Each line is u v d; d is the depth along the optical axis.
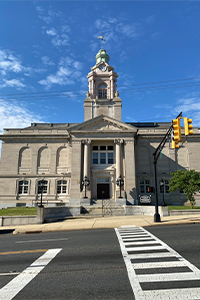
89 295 5.24
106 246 10.14
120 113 41.41
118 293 5.28
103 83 45.16
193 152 39.16
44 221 21.11
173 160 38.91
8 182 38.34
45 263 7.95
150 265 7.19
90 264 7.59
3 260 8.64
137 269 6.88
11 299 5.16
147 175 38.38
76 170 34.56
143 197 33.88
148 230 14.29
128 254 8.60
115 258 8.16
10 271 7.24
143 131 40.50
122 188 34.22
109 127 36.34
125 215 25.98
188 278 6.02
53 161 39.00
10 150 39.72
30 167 39.03
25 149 39.94
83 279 6.27
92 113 41.59
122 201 32.06
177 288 5.43
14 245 11.71
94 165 36.31
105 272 6.74
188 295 5.05
